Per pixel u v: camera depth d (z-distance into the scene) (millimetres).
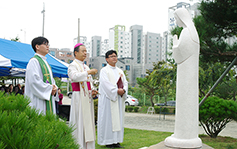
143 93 23281
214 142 6422
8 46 8156
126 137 7246
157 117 14922
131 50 85125
